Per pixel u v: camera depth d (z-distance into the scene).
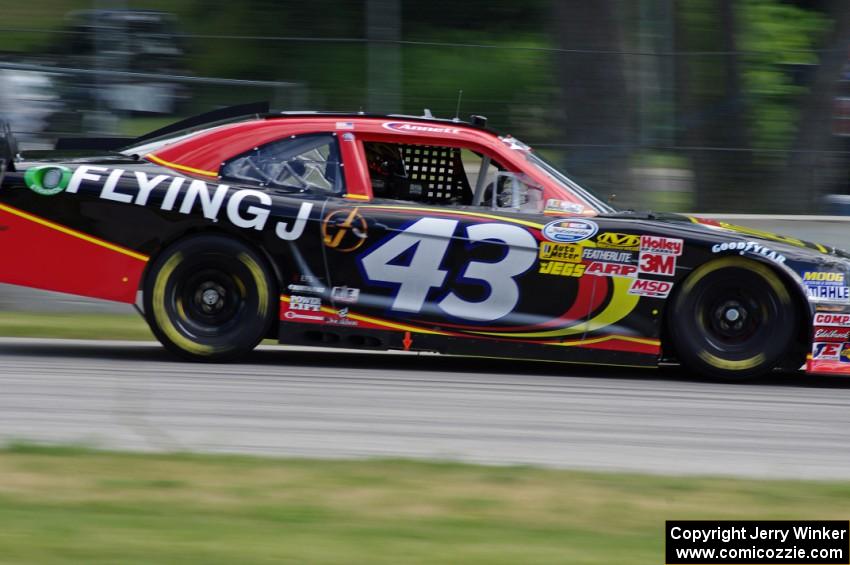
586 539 12.90
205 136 24.31
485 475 15.55
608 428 19.70
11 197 23.30
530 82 33.69
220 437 18.05
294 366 24.56
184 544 12.08
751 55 33.59
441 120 25.00
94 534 12.38
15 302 30.86
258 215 23.36
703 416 21.00
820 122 33.66
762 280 23.77
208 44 34.06
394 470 15.67
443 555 11.99
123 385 21.75
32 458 15.67
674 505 14.45
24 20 34.06
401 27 34.12
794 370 24.84
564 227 23.64
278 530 12.79
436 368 25.30
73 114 33.66
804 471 17.17
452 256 23.53
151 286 23.48
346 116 24.73
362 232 23.44
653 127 33.75
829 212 33.66
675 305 23.81
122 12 33.81
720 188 33.75
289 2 33.88
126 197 23.30
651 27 33.72
